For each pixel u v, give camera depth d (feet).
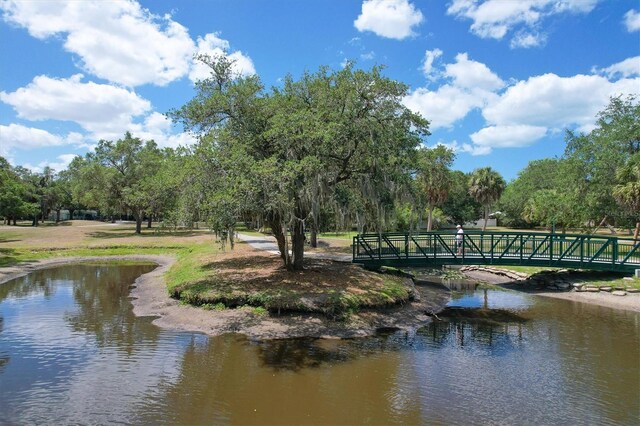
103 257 100.22
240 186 36.88
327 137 38.81
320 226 59.36
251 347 36.11
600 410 25.61
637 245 64.95
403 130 48.21
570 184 92.38
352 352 35.70
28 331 40.14
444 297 61.36
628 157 84.58
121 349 35.14
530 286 70.85
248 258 70.23
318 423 23.57
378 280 55.16
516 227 211.20
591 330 44.24
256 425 23.17
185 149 48.03
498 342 39.63
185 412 24.49
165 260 96.99
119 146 137.80
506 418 24.48
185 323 42.34
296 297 45.01
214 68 48.32
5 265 84.53
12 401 25.49
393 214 51.75
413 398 27.04
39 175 247.70
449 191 124.06
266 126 46.01
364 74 45.37
